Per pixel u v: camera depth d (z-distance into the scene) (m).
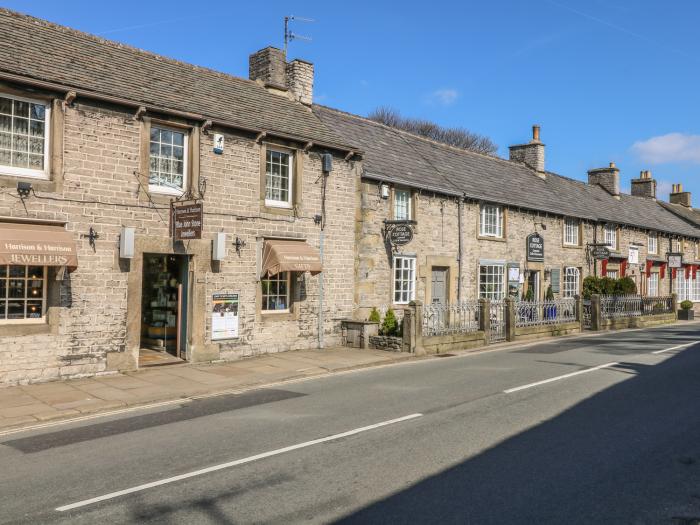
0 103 10.07
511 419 7.81
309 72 17.25
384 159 18.17
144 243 11.56
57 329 10.45
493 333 17.56
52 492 5.26
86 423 7.92
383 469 5.80
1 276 10.07
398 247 17.45
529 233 23.20
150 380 10.65
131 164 11.45
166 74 13.52
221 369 11.88
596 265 27.39
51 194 10.38
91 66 11.80
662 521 4.59
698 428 7.36
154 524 4.56
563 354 14.76
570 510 4.80
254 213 13.49
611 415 8.03
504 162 26.84
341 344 15.56
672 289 34.62
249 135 13.45
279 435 7.10
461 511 4.78
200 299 12.48
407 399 9.15
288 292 14.54
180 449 6.57
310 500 5.02
